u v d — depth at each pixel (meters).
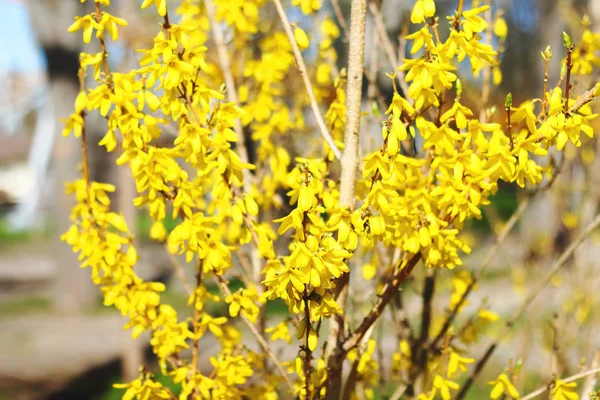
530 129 1.31
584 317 3.13
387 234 1.36
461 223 1.42
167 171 1.45
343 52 2.79
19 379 7.28
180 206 1.51
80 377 7.26
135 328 1.68
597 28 3.19
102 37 1.44
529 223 3.68
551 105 1.29
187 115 1.43
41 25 9.88
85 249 1.62
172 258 1.87
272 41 2.38
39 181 27.73
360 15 1.49
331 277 1.33
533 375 3.75
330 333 1.56
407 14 2.06
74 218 1.66
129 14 3.71
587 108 1.33
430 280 2.08
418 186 1.65
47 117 27.69
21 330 9.73
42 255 20.30
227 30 2.35
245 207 1.55
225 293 1.61
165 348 1.65
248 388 1.79
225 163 1.42
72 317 10.55
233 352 1.84
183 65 1.36
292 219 1.25
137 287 1.65
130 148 1.45
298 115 2.47
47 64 10.01
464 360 1.64
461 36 1.29
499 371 4.30
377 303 1.50
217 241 1.53
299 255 1.22
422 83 1.28
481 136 1.31
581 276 3.19
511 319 2.04
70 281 10.95
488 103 1.98
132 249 1.64
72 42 9.97
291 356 3.74
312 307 1.28
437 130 1.32
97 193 1.67
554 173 1.94
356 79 1.50
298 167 1.38
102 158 10.45
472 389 4.29
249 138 2.61
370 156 1.30
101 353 8.41
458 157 1.33
